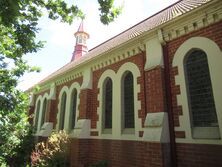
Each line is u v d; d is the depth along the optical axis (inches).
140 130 307.4
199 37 255.0
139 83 326.3
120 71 369.4
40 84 675.4
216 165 215.3
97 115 398.3
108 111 390.3
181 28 274.7
